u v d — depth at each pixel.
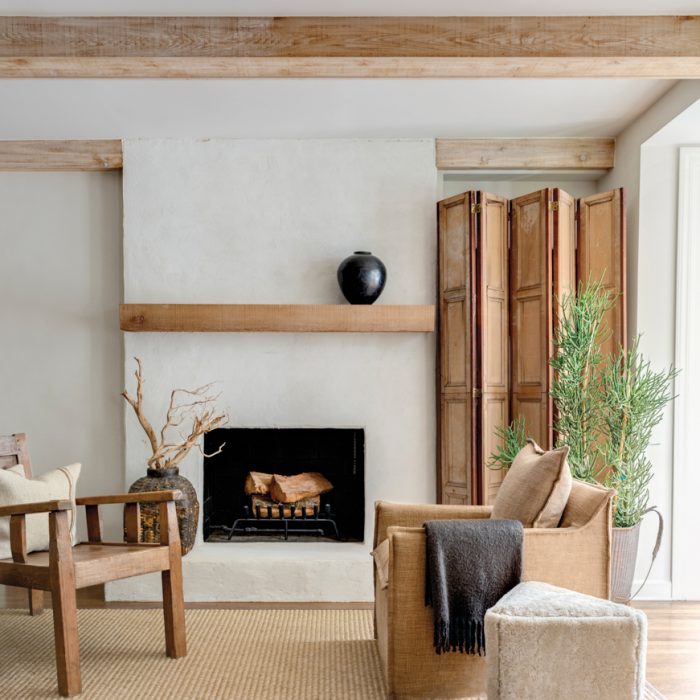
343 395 3.92
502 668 1.88
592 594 2.35
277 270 3.93
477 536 2.25
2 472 2.81
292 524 4.16
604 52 2.56
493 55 2.56
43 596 3.64
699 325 3.64
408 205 3.94
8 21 2.53
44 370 4.09
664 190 3.65
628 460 3.36
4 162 3.95
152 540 3.56
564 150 3.97
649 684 2.56
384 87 3.21
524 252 3.87
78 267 4.09
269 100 3.36
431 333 3.96
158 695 2.44
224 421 3.89
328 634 3.07
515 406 3.91
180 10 2.49
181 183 3.91
